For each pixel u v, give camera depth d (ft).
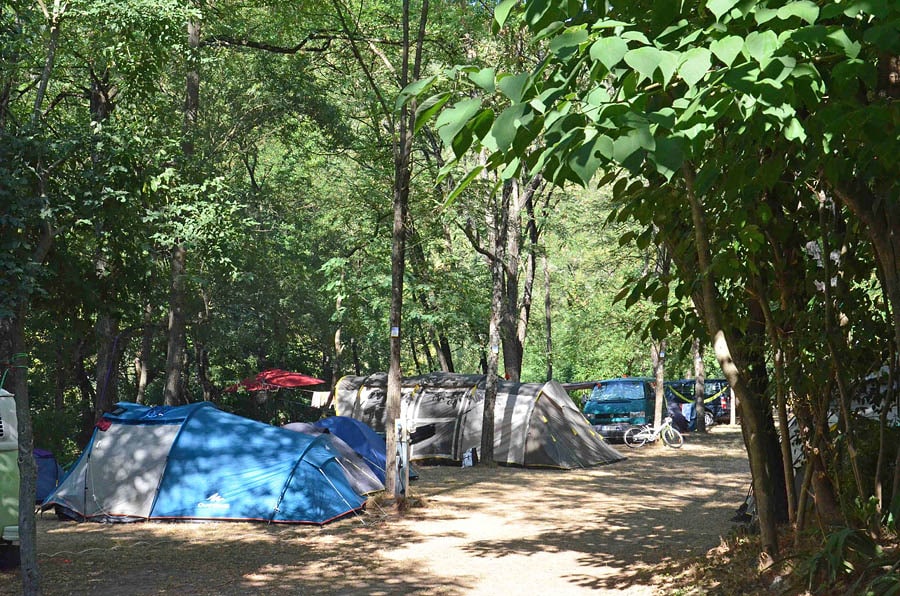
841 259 23.90
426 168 65.05
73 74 53.93
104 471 44.16
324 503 43.04
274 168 102.73
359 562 33.22
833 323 23.63
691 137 12.67
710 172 15.83
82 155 28.48
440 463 70.95
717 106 12.08
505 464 68.59
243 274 73.72
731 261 22.11
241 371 124.06
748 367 27.04
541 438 67.87
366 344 129.18
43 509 44.11
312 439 45.78
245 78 77.82
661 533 38.63
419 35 47.91
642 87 12.74
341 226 82.99
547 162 10.75
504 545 36.52
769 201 23.58
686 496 51.80
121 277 31.91
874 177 16.67
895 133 13.43
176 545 36.88
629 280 26.21
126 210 29.43
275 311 108.99
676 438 86.07
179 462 43.98
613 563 31.94
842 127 14.11
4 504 31.27
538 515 44.75
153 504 43.06
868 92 16.14
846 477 25.58
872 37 11.52
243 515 42.47
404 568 32.01
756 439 24.79
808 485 25.25
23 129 26.68
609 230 95.71
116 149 28.22
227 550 35.76
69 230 28.76
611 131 9.73
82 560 33.58
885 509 23.54
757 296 25.03
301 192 95.91
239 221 52.54
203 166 57.06
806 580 22.25
